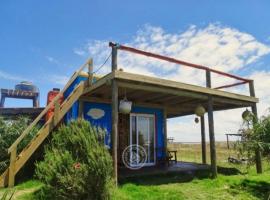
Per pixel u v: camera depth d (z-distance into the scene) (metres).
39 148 8.46
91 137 6.01
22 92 20.38
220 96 9.59
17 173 7.88
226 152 19.45
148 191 6.71
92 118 9.94
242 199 6.61
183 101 11.05
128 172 8.98
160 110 11.74
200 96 9.09
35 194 6.13
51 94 11.32
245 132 8.41
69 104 8.48
